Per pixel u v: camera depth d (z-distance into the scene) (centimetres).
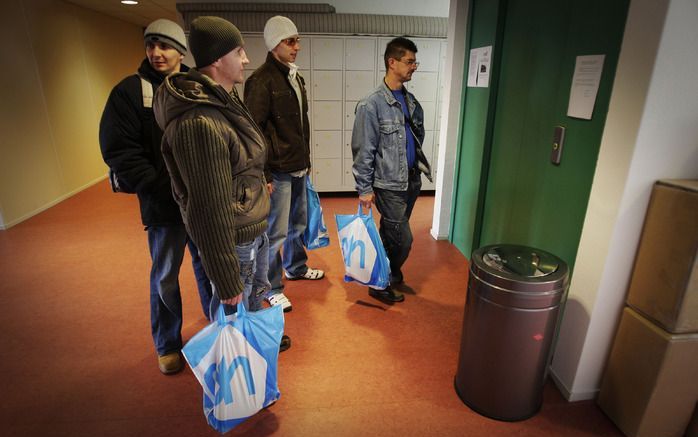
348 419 163
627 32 134
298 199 252
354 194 516
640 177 139
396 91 221
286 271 277
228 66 126
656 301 141
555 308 148
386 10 470
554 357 183
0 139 381
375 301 252
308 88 455
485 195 281
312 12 441
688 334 138
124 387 180
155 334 186
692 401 148
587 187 166
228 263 121
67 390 178
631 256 150
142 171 155
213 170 112
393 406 170
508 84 241
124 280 282
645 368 145
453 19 300
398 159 221
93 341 213
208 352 133
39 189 438
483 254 164
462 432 158
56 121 474
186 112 111
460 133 317
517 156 230
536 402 165
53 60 470
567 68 178
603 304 156
